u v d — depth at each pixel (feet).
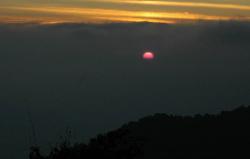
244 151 219.82
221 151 215.51
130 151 78.48
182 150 213.87
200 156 208.23
